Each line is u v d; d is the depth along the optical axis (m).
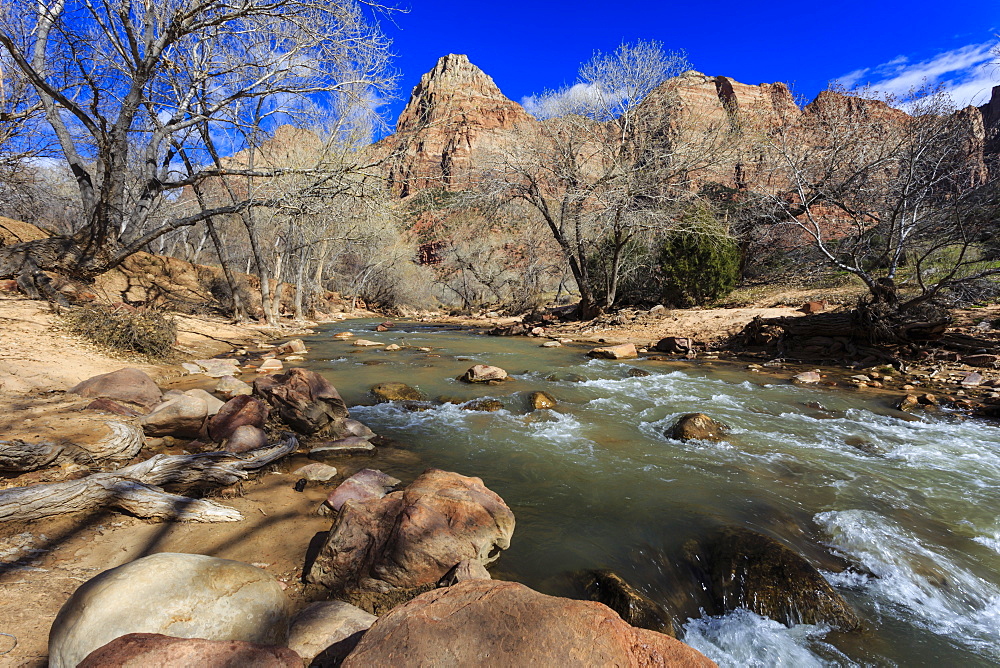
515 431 5.83
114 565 2.74
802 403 7.20
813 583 2.88
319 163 13.10
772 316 14.56
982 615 2.80
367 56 12.52
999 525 3.68
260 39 12.37
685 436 5.56
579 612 1.81
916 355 9.73
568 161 18.92
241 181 17.77
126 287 16.95
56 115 12.31
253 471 4.26
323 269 33.88
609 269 21.64
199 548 3.03
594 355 11.80
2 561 2.60
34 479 3.41
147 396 5.68
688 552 3.27
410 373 9.41
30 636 2.09
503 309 28.52
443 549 2.84
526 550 3.20
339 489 3.73
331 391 5.67
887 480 4.46
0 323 7.99
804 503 3.99
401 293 35.72
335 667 2.04
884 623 2.72
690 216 18.52
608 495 4.09
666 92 18.50
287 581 2.77
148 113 11.53
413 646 1.71
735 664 2.43
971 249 14.32
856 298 14.34
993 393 7.31
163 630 1.90
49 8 10.02
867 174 15.86
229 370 8.96
